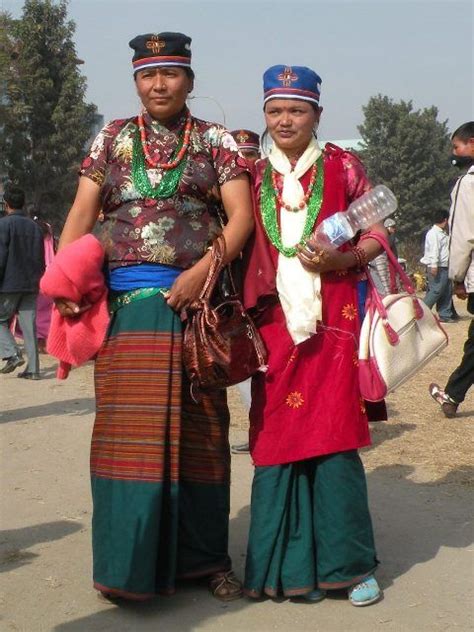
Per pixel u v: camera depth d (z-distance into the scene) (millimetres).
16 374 9508
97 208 3736
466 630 3398
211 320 3459
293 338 3549
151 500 3449
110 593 3529
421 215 58531
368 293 3705
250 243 3689
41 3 37281
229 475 3781
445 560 4113
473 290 6484
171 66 3543
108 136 3703
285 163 3736
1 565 4059
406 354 3645
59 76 37812
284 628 3424
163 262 3557
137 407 3484
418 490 5180
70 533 4484
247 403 5387
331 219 3535
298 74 3637
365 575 3625
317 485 3605
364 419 3637
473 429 6594
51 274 3529
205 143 3643
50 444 6332
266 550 3617
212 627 3436
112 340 3596
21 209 9109
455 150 6641
